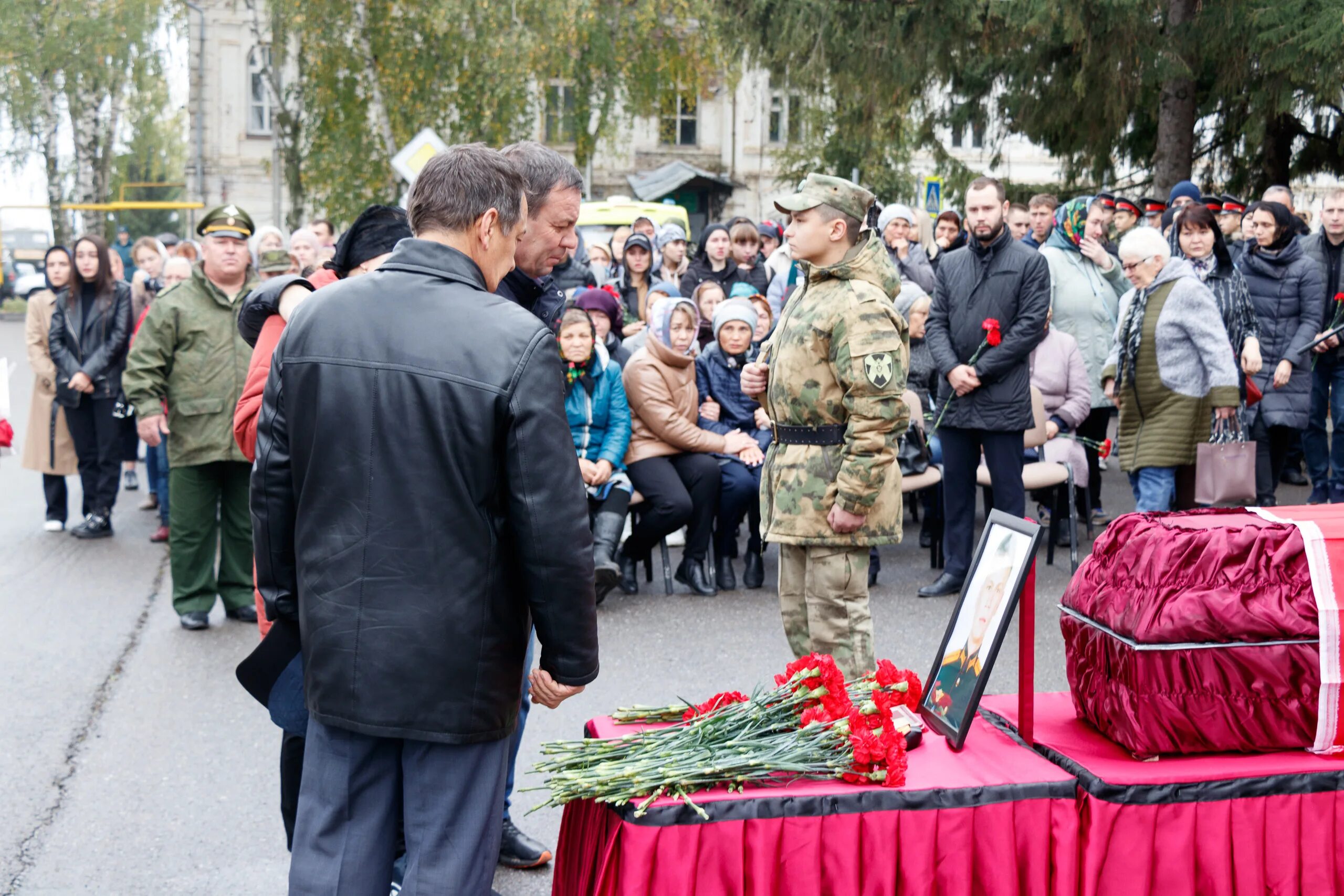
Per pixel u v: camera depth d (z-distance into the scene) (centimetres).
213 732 460
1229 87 1213
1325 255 789
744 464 667
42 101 3400
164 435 799
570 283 776
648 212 1552
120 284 830
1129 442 595
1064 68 1295
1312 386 802
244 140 3628
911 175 2419
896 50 1266
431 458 209
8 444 579
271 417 224
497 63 2264
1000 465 612
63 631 598
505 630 217
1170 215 848
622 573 664
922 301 735
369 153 2359
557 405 214
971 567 280
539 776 414
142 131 3875
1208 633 240
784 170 2664
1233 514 261
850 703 255
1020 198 1540
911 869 233
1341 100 1242
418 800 216
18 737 454
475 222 224
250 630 603
